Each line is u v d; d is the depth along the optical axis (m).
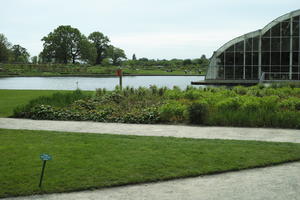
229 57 37.94
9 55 116.31
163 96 18.50
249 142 9.09
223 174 6.76
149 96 18.55
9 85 40.72
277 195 5.66
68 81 50.56
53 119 13.24
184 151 8.08
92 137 9.66
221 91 18.78
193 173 6.66
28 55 140.88
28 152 7.96
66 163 7.15
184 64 114.69
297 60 36.59
